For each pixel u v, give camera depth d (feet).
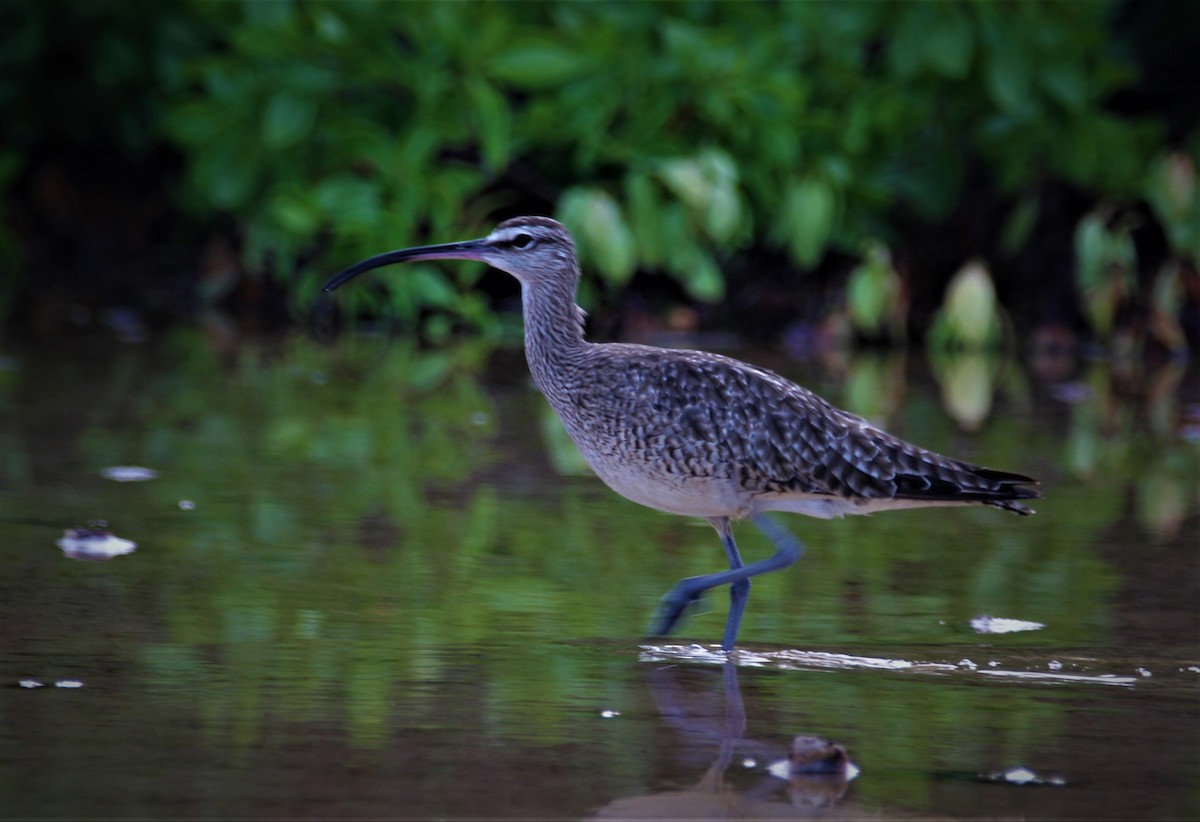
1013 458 43.47
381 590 30.96
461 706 24.81
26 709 23.98
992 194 68.03
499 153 58.90
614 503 38.70
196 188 65.51
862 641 29.07
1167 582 32.91
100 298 68.18
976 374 57.00
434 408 48.75
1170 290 62.90
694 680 26.55
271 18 62.64
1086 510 38.63
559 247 32.45
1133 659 28.14
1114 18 73.31
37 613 28.71
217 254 68.54
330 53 61.36
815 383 53.62
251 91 62.18
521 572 32.68
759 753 23.21
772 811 21.08
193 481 38.86
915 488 29.96
